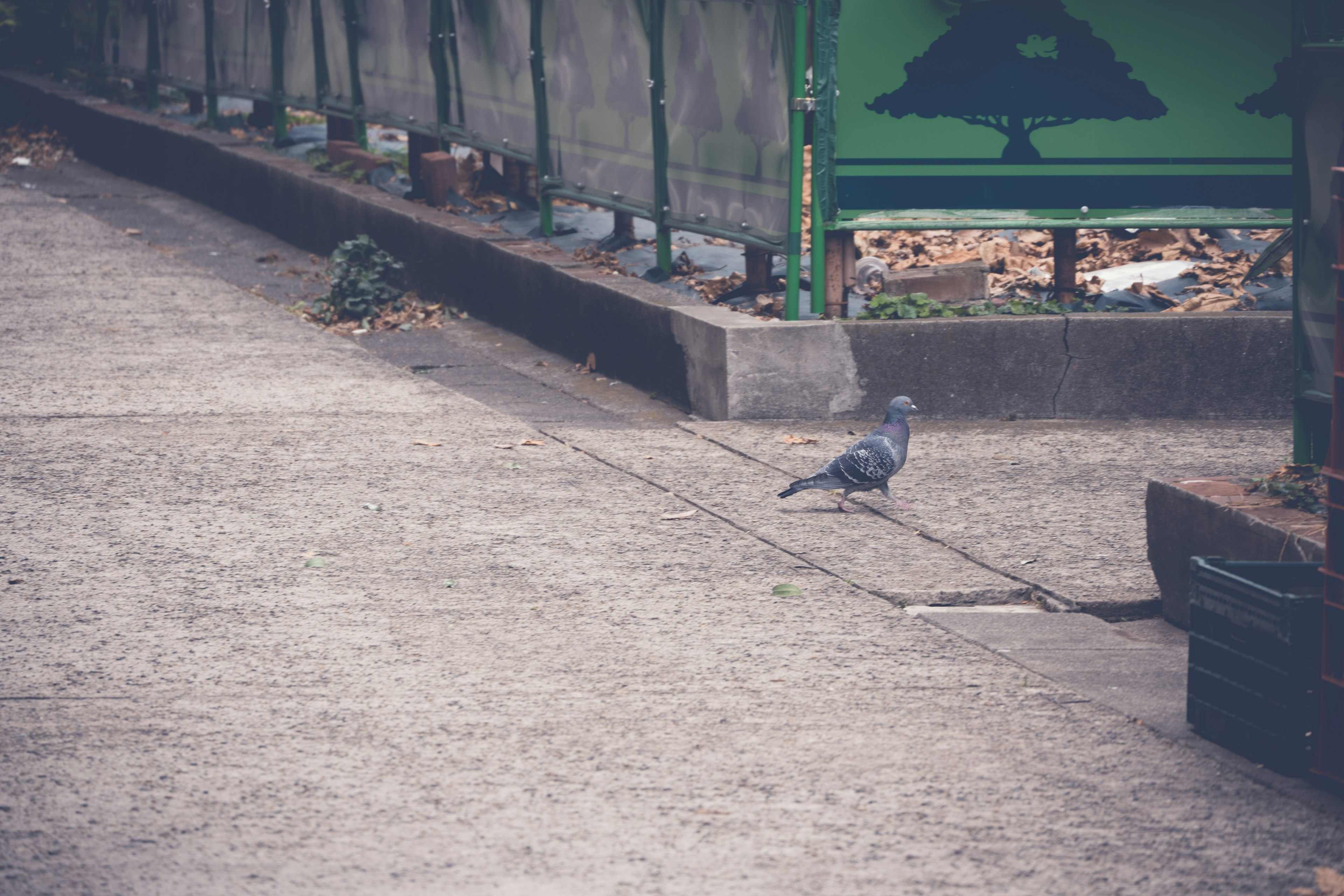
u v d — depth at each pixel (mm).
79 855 5527
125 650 7609
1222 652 6598
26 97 32781
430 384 14234
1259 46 13430
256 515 10031
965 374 13289
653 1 14617
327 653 7609
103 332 15953
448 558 9227
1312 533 7293
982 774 6305
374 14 20734
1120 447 12391
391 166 21516
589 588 8703
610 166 15992
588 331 15219
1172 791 6180
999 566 9195
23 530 9594
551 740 6586
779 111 13102
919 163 13328
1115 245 16641
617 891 5332
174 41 27312
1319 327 8586
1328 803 6090
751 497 10742
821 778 6242
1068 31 13258
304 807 5930
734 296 14711
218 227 23500
